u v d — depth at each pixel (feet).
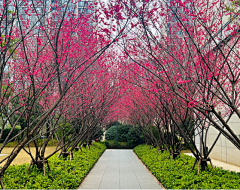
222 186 16.87
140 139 71.41
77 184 21.94
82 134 32.94
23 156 42.04
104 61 26.86
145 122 49.88
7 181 17.90
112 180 25.82
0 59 14.69
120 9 15.96
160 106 32.40
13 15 14.70
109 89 29.94
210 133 43.52
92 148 52.34
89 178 26.89
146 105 35.58
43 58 17.78
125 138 75.87
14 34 19.12
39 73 18.89
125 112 54.80
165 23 20.59
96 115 32.14
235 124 34.09
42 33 21.53
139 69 23.22
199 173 21.36
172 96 22.43
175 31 21.07
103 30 15.98
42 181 18.84
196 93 21.85
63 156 30.86
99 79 27.66
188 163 27.20
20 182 18.42
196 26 17.98
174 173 22.85
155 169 28.19
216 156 41.22
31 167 22.57
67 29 17.46
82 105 26.40
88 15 18.75
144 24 16.25
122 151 64.59
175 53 21.84
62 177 21.42
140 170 32.48
